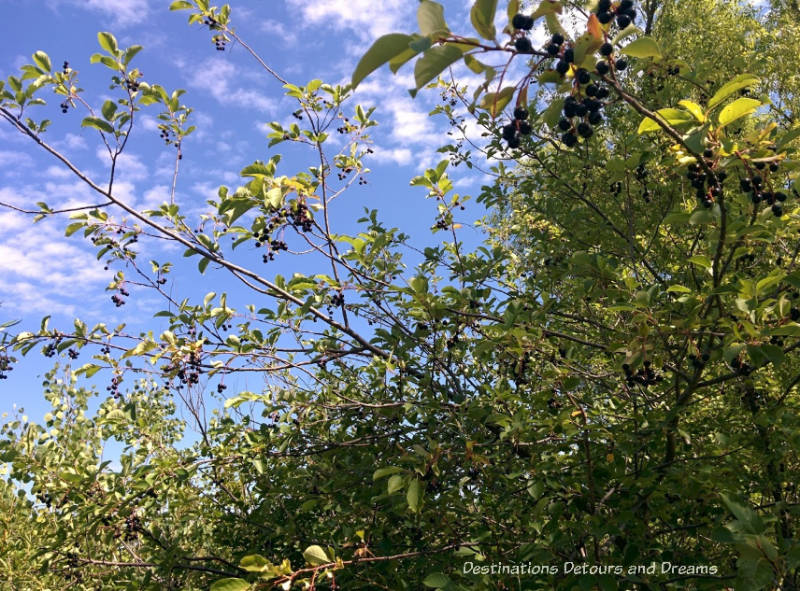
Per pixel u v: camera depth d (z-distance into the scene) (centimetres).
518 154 545
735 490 304
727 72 650
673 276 473
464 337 443
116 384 407
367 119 474
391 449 425
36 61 397
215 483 495
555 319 472
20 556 568
